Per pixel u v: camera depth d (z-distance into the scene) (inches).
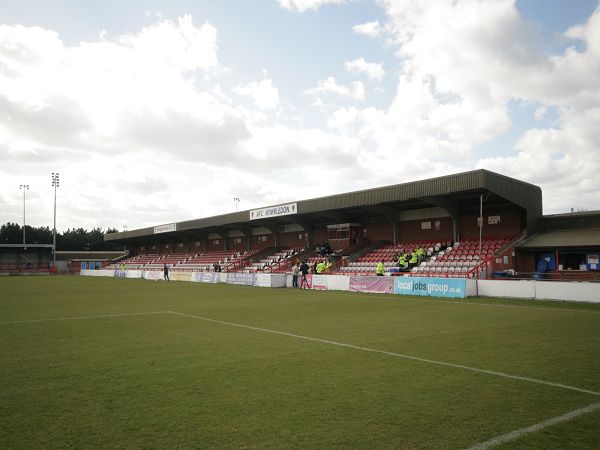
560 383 290.0
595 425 219.0
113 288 1362.0
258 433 209.3
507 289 893.8
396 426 217.3
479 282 942.4
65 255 3676.2
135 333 499.8
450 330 508.7
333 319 609.6
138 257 3339.1
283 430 212.7
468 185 1087.0
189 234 2716.5
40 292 1186.6
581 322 567.5
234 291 1209.4
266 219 1931.6
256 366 339.0
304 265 1346.0
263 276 1437.0
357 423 221.3
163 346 420.8
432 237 1432.1
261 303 850.1
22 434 209.5
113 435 207.9
